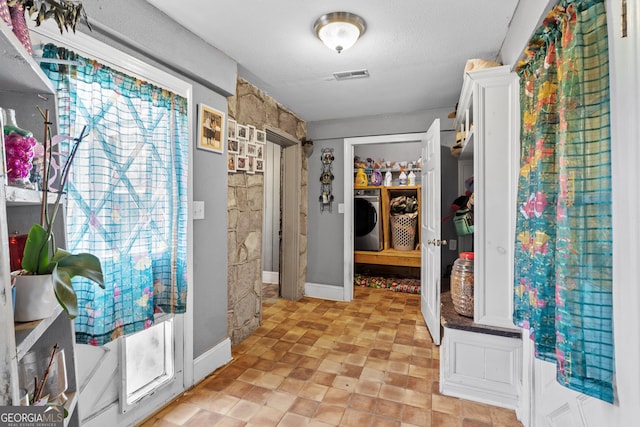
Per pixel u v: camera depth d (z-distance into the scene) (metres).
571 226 0.97
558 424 1.27
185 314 1.92
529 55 1.43
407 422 1.63
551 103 1.24
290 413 1.70
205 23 1.81
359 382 2.00
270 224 4.60
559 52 1.16
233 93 2.28
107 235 1.39
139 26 1.57
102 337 1.37
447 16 1.73
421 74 2.51
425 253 3.01
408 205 4.45
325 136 3.87
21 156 0.79
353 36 1.80
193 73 1.91
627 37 0.82
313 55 2.20
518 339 1.72
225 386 1.96
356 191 4.54
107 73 1.43
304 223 3.94
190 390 1.92
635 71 0.79
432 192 2.73
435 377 2.06
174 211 1.79
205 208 2.11
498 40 1.98
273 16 1.74
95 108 1.37
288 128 3.48
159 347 1.79
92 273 0.84
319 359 2.30
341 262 3.81
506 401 1.75
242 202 2.67
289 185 3.76
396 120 3.57
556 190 1.23
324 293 3.87
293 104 3.28
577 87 0.97
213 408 1.74
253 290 2.83
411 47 2.08
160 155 1.72
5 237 0.60
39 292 0.77
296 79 2.62
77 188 1.32
